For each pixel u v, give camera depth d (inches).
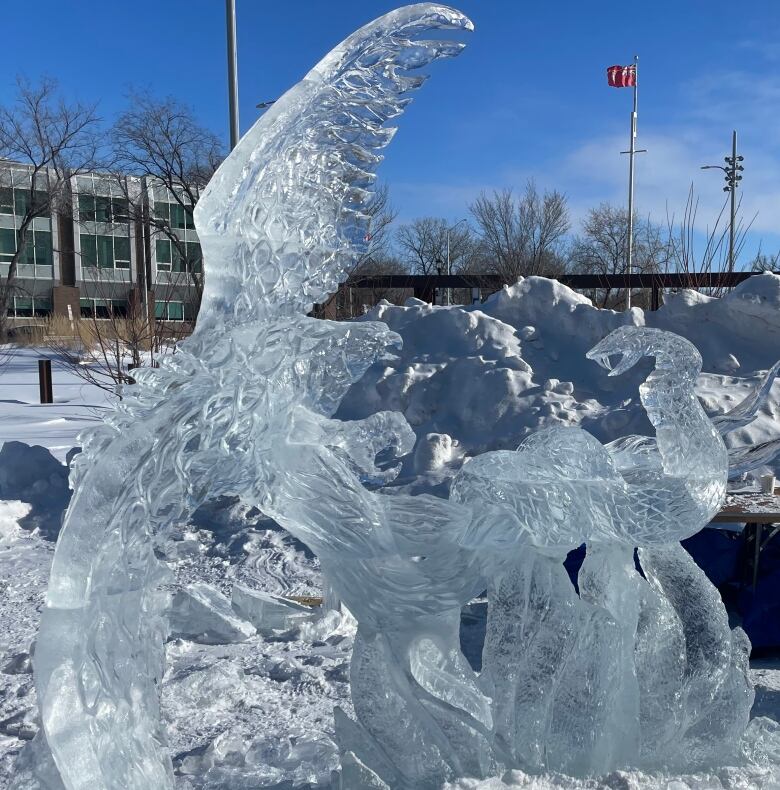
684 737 129.7
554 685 123.3
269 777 138.7
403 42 120.7
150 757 103.6
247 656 203.0
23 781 102.9
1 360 1007.6
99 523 100.0
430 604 119.2
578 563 225.8
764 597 202.5
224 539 295.9
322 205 118.0
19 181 1596.9
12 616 228.2
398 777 119.3
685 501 126.0
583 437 125.0
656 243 777.6
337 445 121.1
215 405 104.8
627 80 1166.3
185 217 1305.4
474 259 1487.5
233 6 585.0
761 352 367.9
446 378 369.1
